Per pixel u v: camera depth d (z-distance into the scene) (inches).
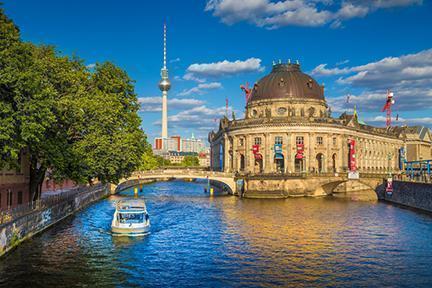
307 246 1732.3
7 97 1405.0
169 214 2682.1
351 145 4817.9
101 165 2059.5
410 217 2544.3
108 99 2206.0
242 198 3850.9
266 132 4483.3
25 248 1590.8
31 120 1369.3
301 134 4456.2
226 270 1392.7
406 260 1519.4
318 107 4916.3
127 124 2396.7
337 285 1253.1
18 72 1336.1
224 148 5211.6
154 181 7273.6
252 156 4594.0
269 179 3914.9
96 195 3459.6
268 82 5044.3
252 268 1417.3
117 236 1894.7
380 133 5885.8
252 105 5068.9
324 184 4065.0
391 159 6333.7
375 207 3097.9
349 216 2596.0
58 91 1940.2
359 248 1700.3
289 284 1259.2
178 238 1884.8
